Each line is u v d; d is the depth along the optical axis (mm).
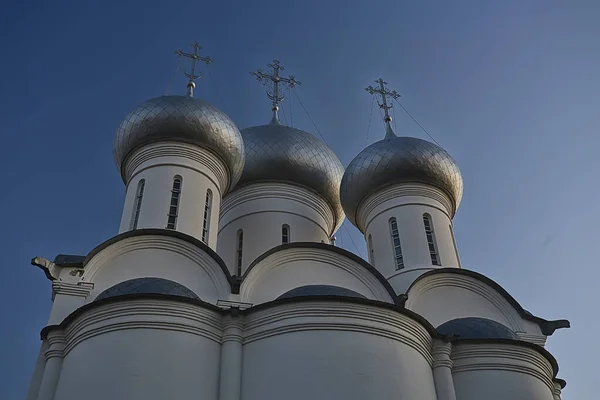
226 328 14016
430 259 19812
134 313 13359
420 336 14711
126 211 18500
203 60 24625
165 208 18078
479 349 15664
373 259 20938
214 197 19359
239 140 20578
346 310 13867
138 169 19219
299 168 23234
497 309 18109
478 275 18203
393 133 23609
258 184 23000
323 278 16766
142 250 15781
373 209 21562
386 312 14172
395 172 21266
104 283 15156
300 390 12906
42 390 13281
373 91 26734
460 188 22141
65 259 15281
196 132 19500
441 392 14633
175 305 13609
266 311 14016
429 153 21625
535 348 15906
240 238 22203
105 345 13055
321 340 13469
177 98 20266
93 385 12594
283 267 16656
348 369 13164
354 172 21984
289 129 24594
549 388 15984
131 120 19750
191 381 12953
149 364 12805
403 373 13625
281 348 13508
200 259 15844
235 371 13398
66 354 13719
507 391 15148
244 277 15703
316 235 22656
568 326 18000
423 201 21078
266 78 28297
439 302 17844
